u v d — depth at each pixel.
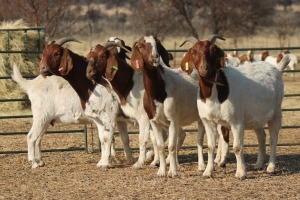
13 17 31.95
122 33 57.66
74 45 44.03
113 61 13.23
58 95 14.12
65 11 35.25
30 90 14.20
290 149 16.47
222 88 11.91
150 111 12.52
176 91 12.52
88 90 13.70
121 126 14.41
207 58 11.51
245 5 45.25
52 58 13.34
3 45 23.44
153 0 50.94
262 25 47.28
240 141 12.23
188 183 12.06
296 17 75.00
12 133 15.38
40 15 29.77
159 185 11.93
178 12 46.12
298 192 11.25
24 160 15.12
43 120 14.09
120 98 13.73
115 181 12.41
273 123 13.20
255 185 11.81
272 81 12.93
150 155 14.53
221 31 45.91
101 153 14.57
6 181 12.69
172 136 12.57
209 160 12.57
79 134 19.03
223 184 11.91
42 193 11.55
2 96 23.23
